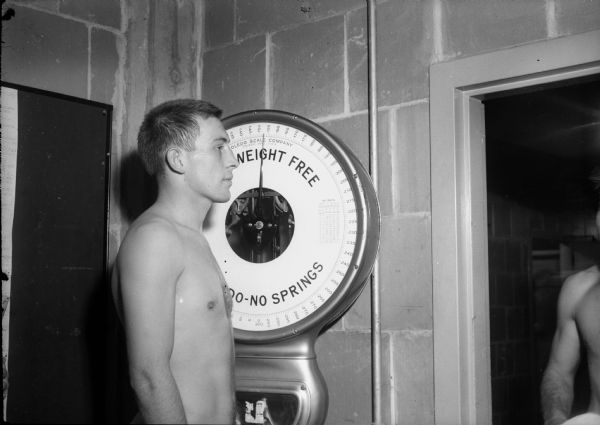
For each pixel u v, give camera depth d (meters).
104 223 2.20
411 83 1.99
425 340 1.91
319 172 1.90
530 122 3.35
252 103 2.32
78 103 2.16
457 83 1.89
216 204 2.01
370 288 2.00
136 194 2.31
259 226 1.93
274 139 1.97
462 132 1.92
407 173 1.98
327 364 2.07
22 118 2.03
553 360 2.30
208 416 1.50
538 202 4.41
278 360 1.87
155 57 2.34
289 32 2.26
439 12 1.96
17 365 1.98
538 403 4.22
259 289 1.92
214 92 2.41
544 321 4.32
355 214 1.84
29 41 2.08
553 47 1.74
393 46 2.03
